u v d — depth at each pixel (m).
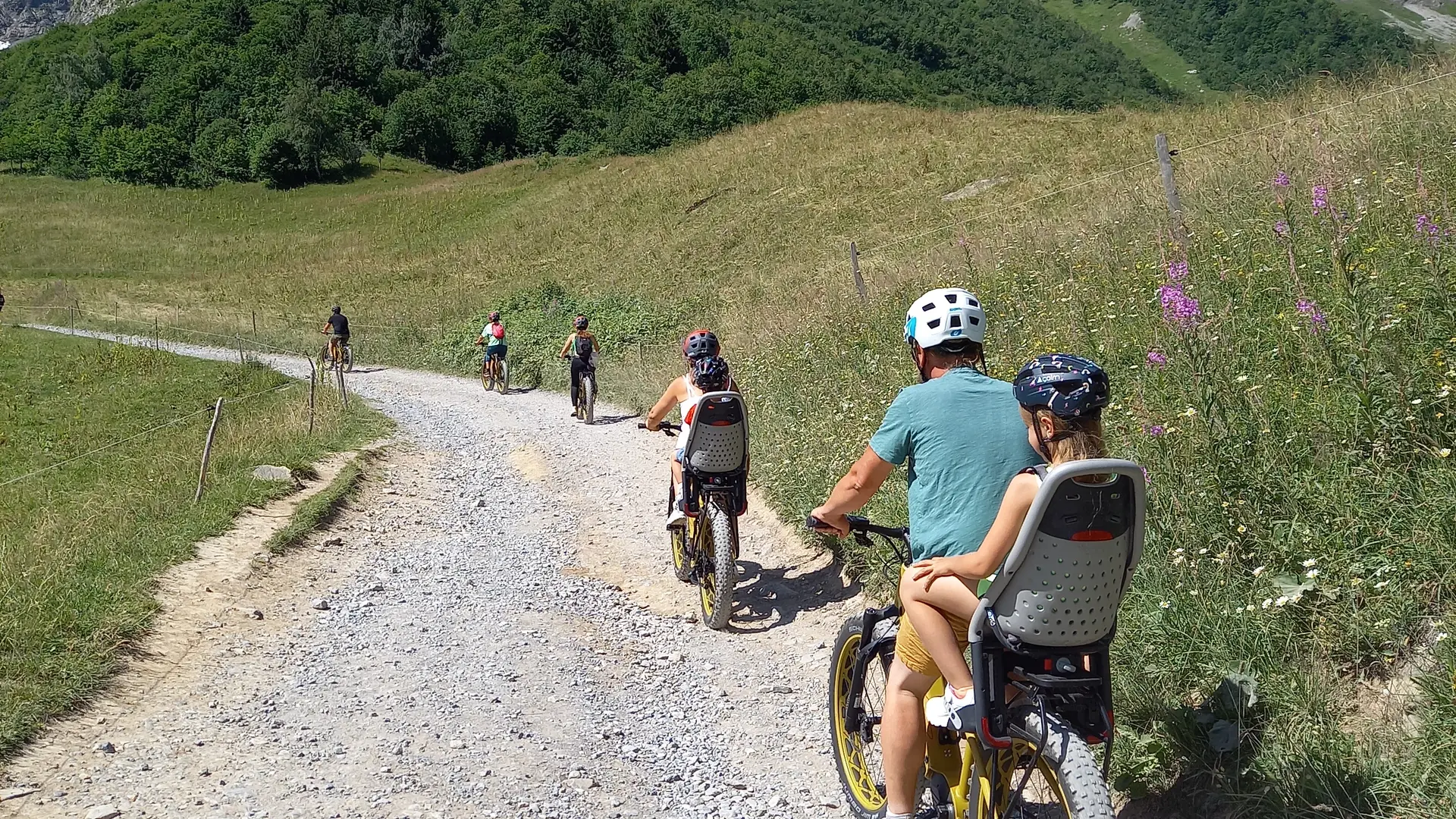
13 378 24.55
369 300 40.00
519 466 12.50
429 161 95.56
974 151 30.44
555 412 17.33
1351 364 5.11
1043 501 2.78
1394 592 3.93
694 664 6.02
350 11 127.12
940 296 3.42
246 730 5.11
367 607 7.14
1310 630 4.05
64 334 31.41
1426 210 6.71
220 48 110.75
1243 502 4.59
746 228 31.67
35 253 54.78
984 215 23.41
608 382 19.28
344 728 5.14
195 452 12.84
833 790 4.45
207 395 22.22
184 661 6.00
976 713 3.00
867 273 19.30
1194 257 8.22
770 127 42.97
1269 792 3.41
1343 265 5.63
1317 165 9.10
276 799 4.39
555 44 120.00
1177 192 11.50
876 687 4.42
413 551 8.68
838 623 6.32
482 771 4.65
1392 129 9.86
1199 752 3.72
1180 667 4.11
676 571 7.61
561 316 26.83
